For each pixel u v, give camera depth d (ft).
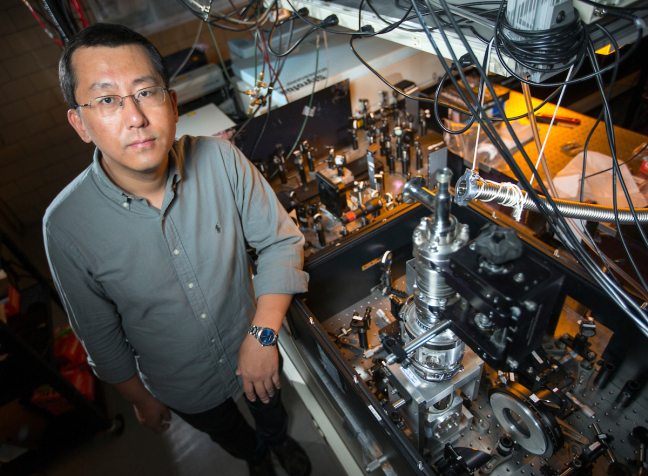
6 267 7.85
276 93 5.81
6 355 5.79
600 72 2.26
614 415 3.33
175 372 4.17
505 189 2.35
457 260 1.93
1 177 10.88
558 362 3.40
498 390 3.01
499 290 1.76
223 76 7.29
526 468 3.12
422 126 5.94
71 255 3.29
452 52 2.24
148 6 8.34
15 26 9.45
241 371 3.84
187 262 3.59
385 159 6.14
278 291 3.74
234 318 4.21
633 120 8.34
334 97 6.00
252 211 3.92
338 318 4.44
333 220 5.32
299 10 4.55
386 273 4.33
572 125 5.94
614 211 2.36
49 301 7.46
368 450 3.51
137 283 3.51
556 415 3.27
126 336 4.17
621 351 3.38
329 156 5.93
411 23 3.19
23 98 10.22
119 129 2.72
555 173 5.22
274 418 5.34
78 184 3.24
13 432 6.81
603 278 2.03
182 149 3.49
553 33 2.21
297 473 5.87
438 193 2.06
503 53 2.52
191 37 9.91
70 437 6.98
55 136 10.98
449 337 2.77
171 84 6.96
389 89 6.52
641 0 2.44
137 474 6.45
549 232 4.63
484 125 2.18
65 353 7.29
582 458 2.97
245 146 5.73
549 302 1.86
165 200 3.26
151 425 4.75
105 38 2.62
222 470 6.33
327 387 3.83
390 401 3.38
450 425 3.33
